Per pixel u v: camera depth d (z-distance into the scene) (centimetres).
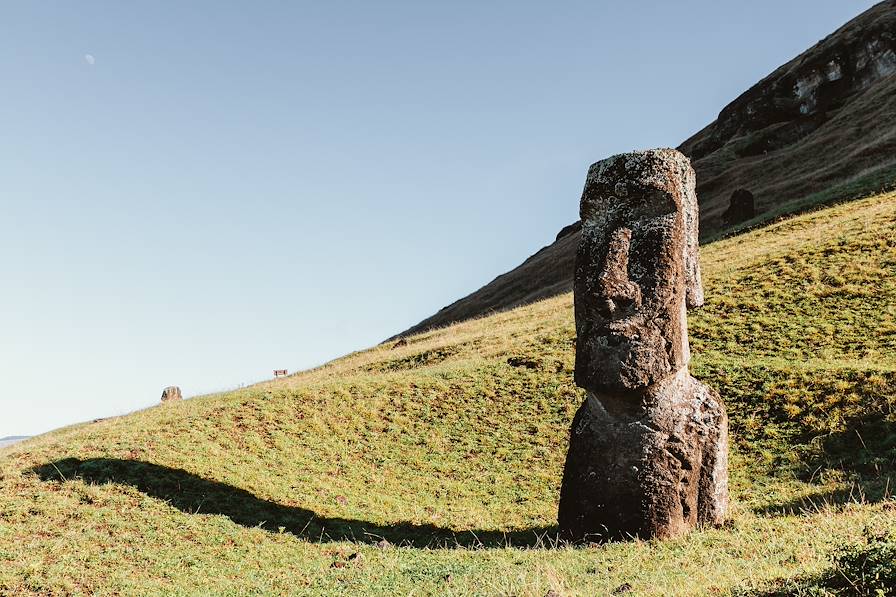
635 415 1084
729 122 8531
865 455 1363
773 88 8162
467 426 1938
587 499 1081
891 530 658
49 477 1406
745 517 1078
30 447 1725
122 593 991
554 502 1483
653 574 802
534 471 1658
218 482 1462
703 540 954
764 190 4978
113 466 1465
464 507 1474
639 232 1114
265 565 1125
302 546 1217
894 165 3894
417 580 941
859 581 577
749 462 1476
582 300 1114
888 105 5697
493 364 2372
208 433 1750
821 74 7725
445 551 1143
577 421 1141
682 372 1116
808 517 989
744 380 1797
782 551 806
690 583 716
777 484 1345
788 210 3809
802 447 1466
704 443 1084
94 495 1333
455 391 2156
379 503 1484
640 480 1052
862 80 7412
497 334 3033
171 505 1334
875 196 3331
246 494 1431
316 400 2052
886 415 1459
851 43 7681
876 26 7519
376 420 1972
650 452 1059
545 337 2619
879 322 2014
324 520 1361
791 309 2250
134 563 1106
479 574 916
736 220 4397
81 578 1037
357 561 1117
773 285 2456
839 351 1917
